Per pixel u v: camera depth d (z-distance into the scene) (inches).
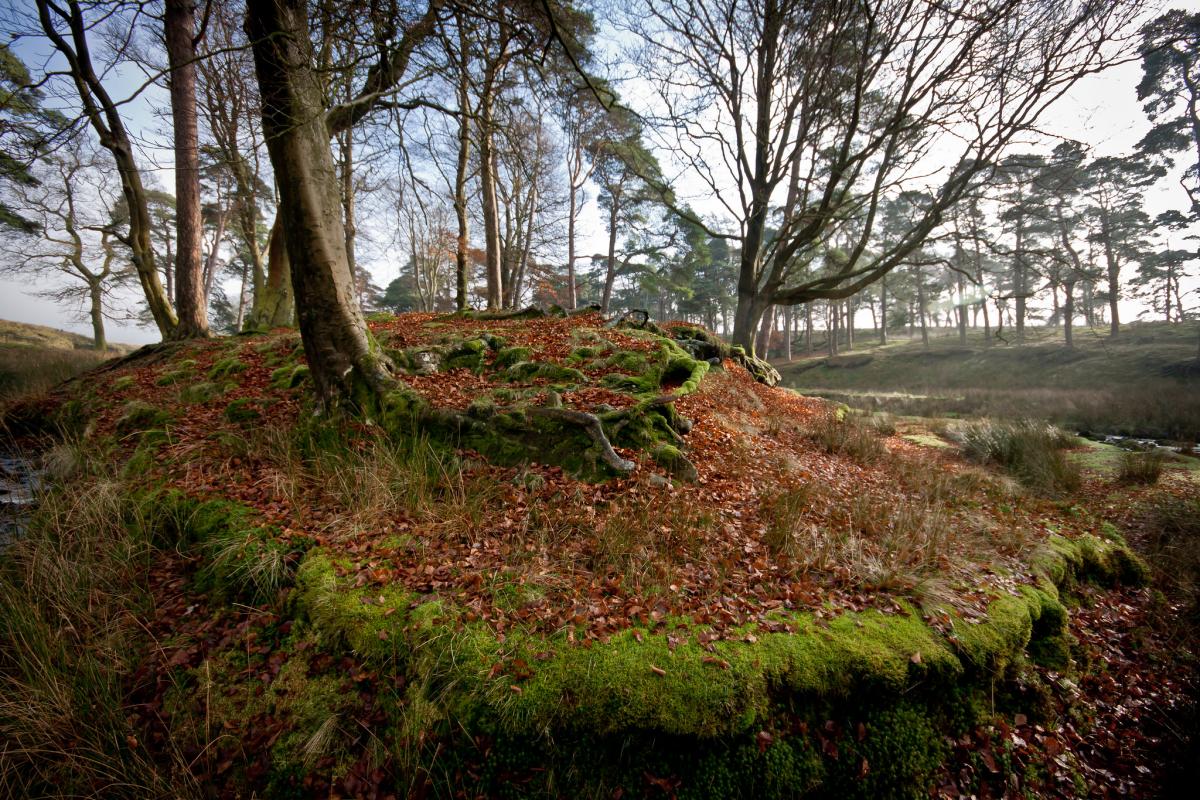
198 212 466.3
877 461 306.3
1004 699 130.6
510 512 168.4
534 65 196.1
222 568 143.3
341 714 108.6
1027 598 148.5
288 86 202.5
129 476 195.8
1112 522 237.9
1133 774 122.6
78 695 112.0
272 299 521.7
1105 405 566.9
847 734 110.7
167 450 211.0
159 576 150.4
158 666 121.0
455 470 190.5
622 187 867.4
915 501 228.7
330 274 223.9
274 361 329.1
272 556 142.8
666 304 1788.9
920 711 116.9
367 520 158.9
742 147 513.0
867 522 184.2
